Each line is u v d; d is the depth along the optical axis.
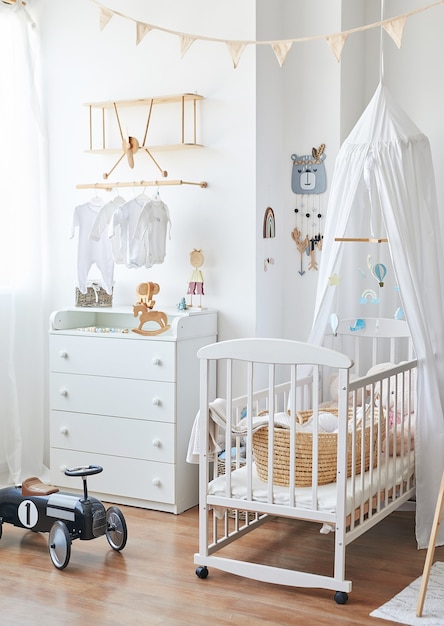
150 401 4.06
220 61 4.22
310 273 4.42
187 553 3.48
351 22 4.35
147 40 4.41
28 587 3.13
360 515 3.16
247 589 3.11
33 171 4.57
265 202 4.28
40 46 4.71
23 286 4.59
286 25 4.38
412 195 3.66
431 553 2.90
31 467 4.64
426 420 3.58
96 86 4.57
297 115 4.39
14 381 4.54
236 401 3.46
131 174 4.54
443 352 3.71
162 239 4.26
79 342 4.25
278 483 3.25
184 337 4.02
